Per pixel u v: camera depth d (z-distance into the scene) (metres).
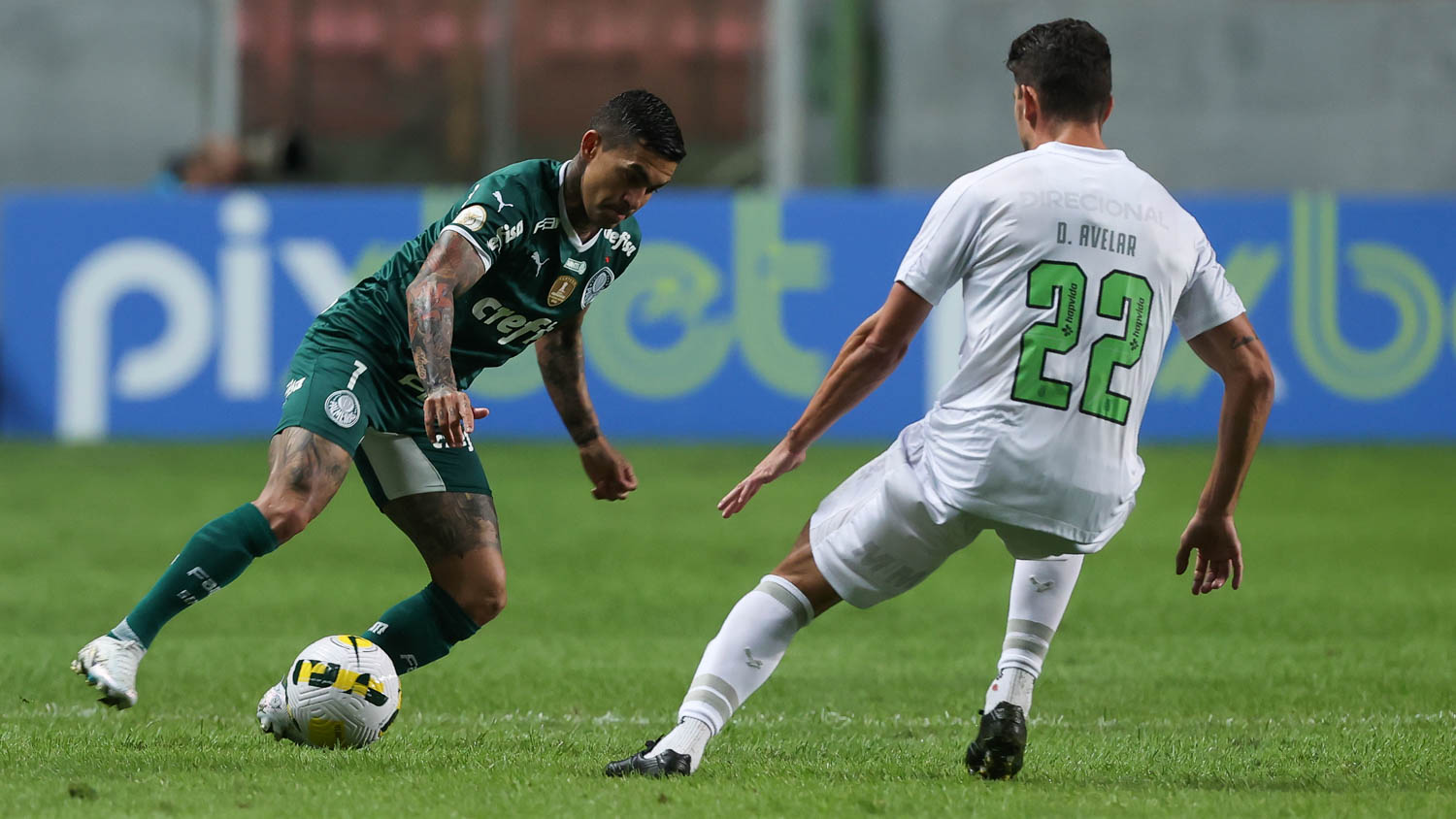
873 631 26.41
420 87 73.06
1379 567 32.78
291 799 12.81
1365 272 50.19
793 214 48.84
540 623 26.58
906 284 13.52
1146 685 20.98
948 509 13.46
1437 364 50.59
